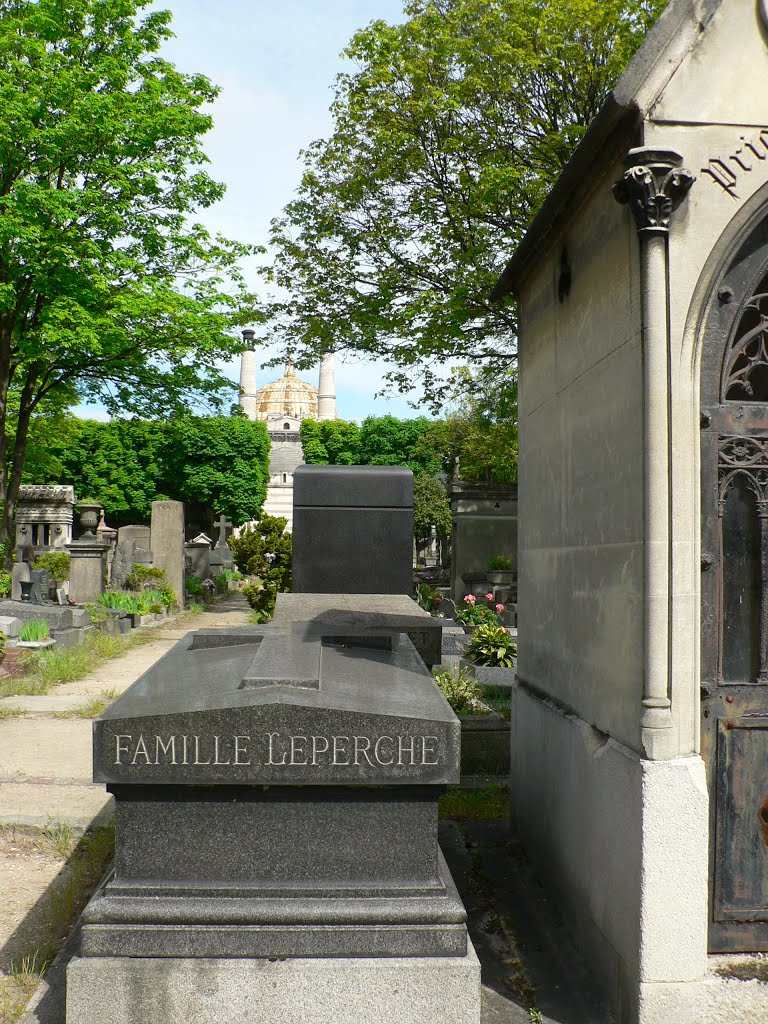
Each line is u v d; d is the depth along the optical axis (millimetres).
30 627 12859
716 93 2895
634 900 2863
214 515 58094
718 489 2977
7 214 18297
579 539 3641
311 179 15406
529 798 4492
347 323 15797
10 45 18312
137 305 19031
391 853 2814
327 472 6434
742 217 2881
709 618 2959
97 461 53094
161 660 3787
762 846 2969
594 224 3453
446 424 31391
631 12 12812
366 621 4855
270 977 2676
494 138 13797
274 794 2799
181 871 2785
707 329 2967
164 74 20781
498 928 3758
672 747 2840
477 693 7871
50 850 4949
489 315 14242
